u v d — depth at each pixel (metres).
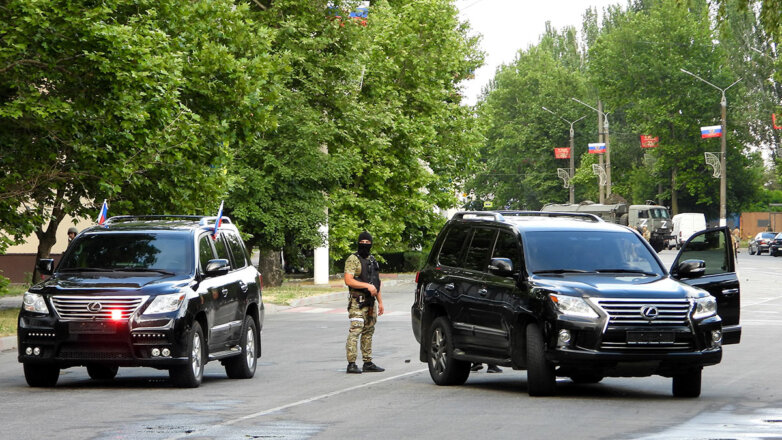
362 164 67.19
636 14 158.50
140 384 23.75
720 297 24.08
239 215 59.00
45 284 22.45
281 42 61.56
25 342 21.94
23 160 39.97
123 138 39.44
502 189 191.62
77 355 21.77
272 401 20.16
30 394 21.48
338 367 27.27
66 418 17.73
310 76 62.72
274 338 36.31
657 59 152.12
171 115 40.84
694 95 150.25
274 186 60.41
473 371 26.08
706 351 19.64
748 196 157.75
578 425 16.64
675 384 20.66
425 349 23.72
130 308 21.81
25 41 35.41
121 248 23.81
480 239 22.81
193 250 23.80
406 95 78.56
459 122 84.62
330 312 50.28
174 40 42.12
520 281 20.80
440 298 23.09
